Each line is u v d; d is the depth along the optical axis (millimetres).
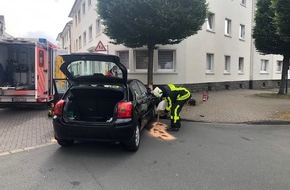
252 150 6855
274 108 13086
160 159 6109
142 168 5551
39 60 12047
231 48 24875
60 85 10633
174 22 13086
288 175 5230
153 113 9805
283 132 8898
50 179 4973
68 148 6836
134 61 19250
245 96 18219
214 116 11188
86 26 28984
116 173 5281
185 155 6402
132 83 7488
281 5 12688
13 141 7406
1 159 6004
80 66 8547
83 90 6797
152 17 13109
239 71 26734
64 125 6297
